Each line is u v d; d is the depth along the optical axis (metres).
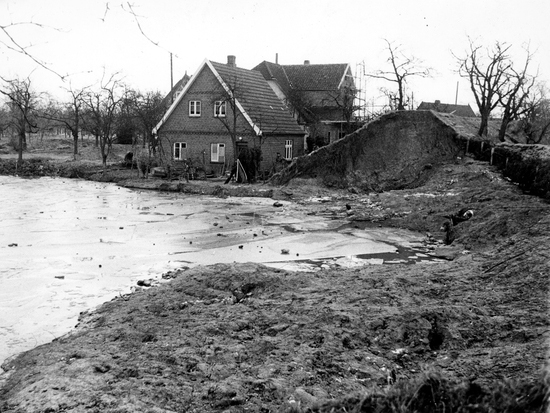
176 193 31.81
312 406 5.59
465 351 7.80
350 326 8.88
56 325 10.23
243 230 20.28
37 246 16.88
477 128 36.78
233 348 8.16
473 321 8.70
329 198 29.36
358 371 7.36
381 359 7.78
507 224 17.00
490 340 8.15
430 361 7.70
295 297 10.62
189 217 23.09
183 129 40.03
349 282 11.66
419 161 31.53
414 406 4.75
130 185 34.72
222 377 7.24
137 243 17.62
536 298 9.58
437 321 8.77
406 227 21.11
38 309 11.14
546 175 21.89
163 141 41.03
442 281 11.30
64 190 32.31
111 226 20.52
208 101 39.03
